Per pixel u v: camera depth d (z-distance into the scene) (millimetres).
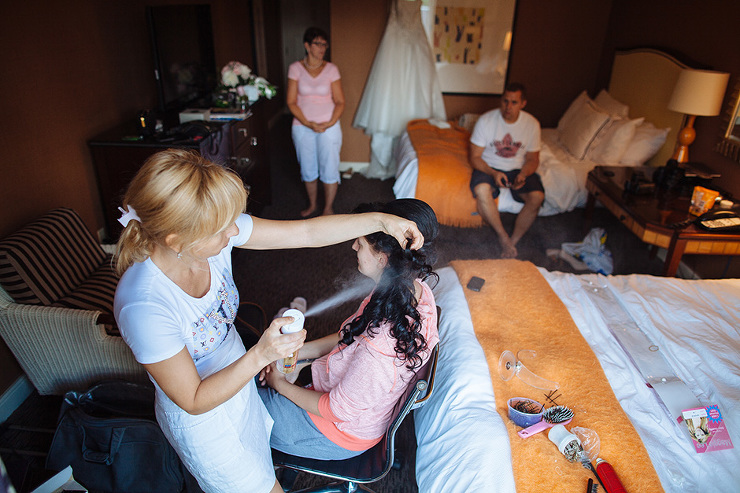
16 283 2193
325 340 1851
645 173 3914
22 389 2408
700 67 3822
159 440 1880
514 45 5434
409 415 2381
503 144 3832
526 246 3963
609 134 4449
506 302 2254
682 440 1664
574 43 5449
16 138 2488
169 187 989
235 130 3582
